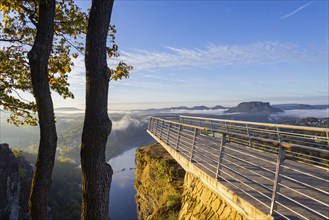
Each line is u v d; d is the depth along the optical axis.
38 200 4.26
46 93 4.17
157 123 23.70
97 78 4.06
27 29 5.98
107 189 4.21
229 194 6.72
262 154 11.61
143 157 19.66
